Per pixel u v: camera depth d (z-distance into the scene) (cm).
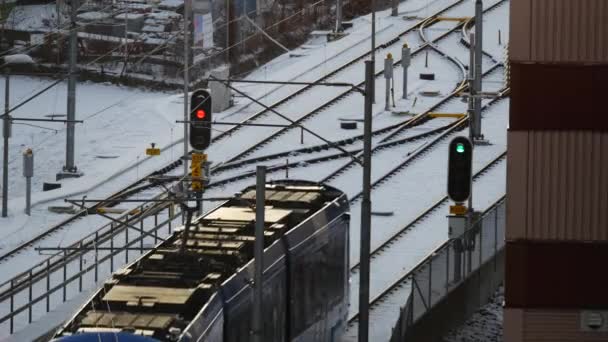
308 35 19400
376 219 11769
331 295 8356
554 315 7175
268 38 18838
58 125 15750
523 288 7169
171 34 19112
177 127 15025
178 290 6675
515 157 7100
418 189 12588
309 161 13462
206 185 12625
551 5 7019
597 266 7125
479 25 13238
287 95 15762
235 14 18200
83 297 9700
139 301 6500
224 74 15175
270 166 12962
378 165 13300
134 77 17950
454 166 9500
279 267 7462
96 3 19875
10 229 11644
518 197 7119
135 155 14025
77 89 17600
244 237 7506
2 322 9100
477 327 9456
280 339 7525
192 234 7588
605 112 7038
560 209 7100
